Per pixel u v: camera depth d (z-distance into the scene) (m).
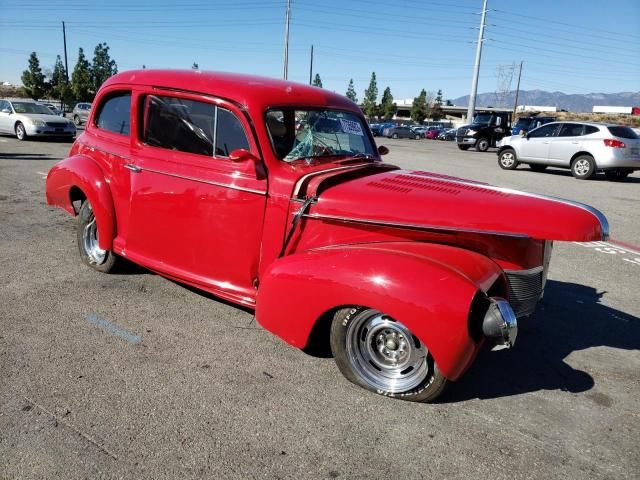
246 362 3.35
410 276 2.71
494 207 3.05
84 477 2.28
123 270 4.77
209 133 3.63
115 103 4.34
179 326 3.80
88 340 3.52
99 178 4.33
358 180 3.45
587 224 2.92
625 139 14.02
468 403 3.04
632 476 2.48
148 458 2.42
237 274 3.62
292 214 3.31
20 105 17.92
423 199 3.14
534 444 2.69
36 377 3.03
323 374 3.25
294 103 3.68
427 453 2.57
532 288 3.27
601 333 4.17
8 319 3.75
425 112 85.06
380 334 3.00
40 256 5.19
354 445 2.60
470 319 2.68
